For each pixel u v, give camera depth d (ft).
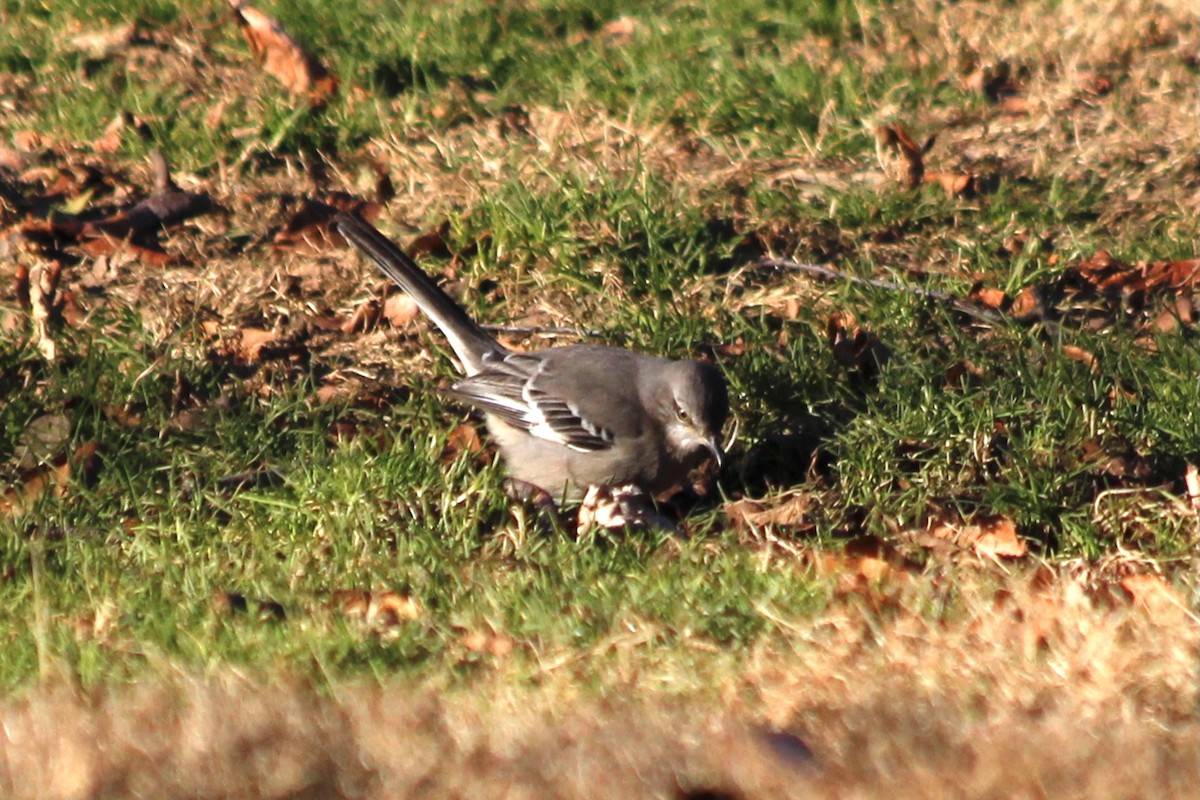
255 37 60.03
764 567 35.09
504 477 40.70
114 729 27.35
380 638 32.19
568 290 48.06
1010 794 26.11
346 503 37.32
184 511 37.81
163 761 26.45
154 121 55.77
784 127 56.95
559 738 27.32
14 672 30.32
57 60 59.98
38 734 27.27
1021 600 34.01
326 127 56.24
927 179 53.72
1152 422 40.78
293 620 32.71
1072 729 27.84
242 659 30.66
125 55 60.80
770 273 48.85
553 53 62.69
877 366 44.19
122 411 41.50
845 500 39.19
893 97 59.52
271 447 40.42
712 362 44.83
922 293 46.65
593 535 36.35
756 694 29.55
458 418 42.75
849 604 33.65
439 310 43.60
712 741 27.17
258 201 52.42
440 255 49.98
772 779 26.21
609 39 65.26
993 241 50.57
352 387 43.62
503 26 65.67
